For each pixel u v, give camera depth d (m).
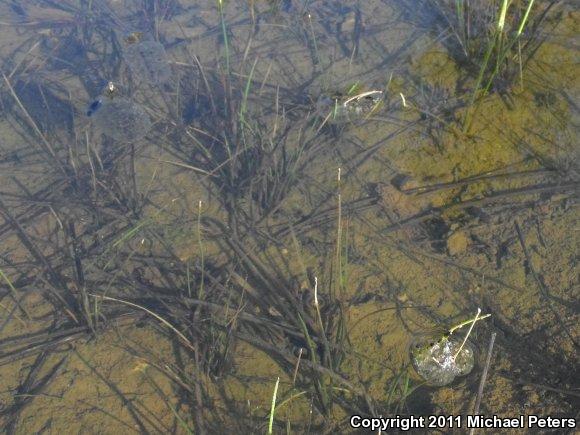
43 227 2.12
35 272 2.05
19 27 2.58
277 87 2.22
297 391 1.90
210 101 2.29
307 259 2.03
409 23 2.38
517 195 2.05
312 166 2.15
